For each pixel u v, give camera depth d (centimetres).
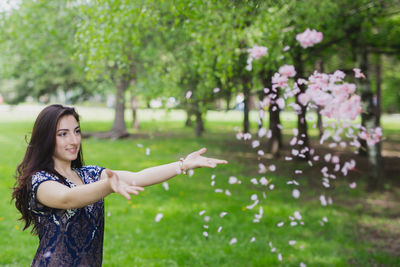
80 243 160
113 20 497
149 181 178
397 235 494
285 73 265
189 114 1535
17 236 474
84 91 1828
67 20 1024
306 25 470
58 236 157
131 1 466
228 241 463
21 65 1283
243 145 1226
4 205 608
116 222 535
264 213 557
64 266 155
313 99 250
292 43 512
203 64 523
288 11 461
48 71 1453
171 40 648
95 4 512
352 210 586
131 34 538
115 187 130
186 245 456
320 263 404
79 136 172
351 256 426
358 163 943
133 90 763
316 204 595
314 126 269
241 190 660
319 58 618
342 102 247
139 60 820
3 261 400
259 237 476
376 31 687
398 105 1664
